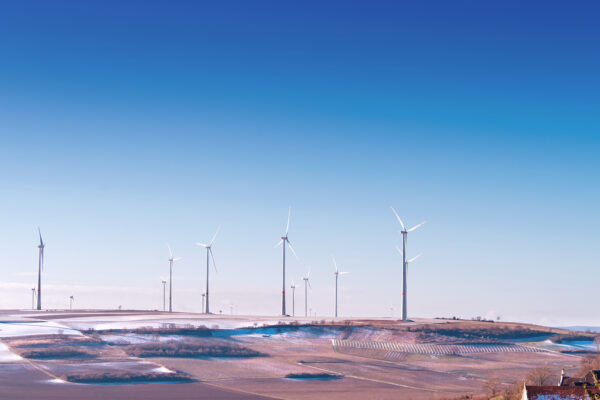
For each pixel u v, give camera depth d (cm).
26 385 13775
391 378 16100
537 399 7175
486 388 12938
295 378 15888
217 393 13475
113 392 13275
